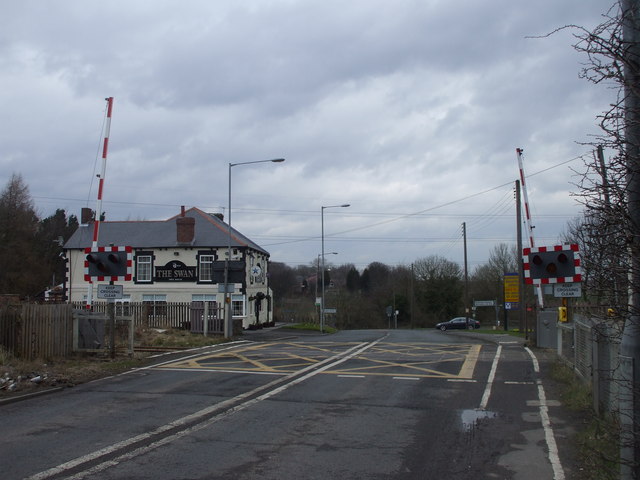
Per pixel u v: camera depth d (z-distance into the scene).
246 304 40.94
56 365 14.27
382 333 41.69
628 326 4.49
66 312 15.80
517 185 35.62
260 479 6.09
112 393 11.13
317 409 9.66
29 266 50.84
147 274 41.69
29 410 9.54
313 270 119.44
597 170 4.29
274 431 8.15
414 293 84.00
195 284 41.19
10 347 14.08
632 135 4.11
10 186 50.28
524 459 6.80
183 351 19.45
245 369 14.62
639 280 4.15
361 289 109.75
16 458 6.77
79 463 6.58
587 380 10.44
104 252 15.81
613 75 4.14
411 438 7.79
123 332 22.62
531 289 44.22
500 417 9.05
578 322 11.74
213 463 6.63
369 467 6.52
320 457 6.89
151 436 7.83
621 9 4.14
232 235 42.56
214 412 9.39
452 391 11.36
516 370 14.30
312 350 20.09
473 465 6.59
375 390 11.47
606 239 4.32
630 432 4.39
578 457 6.84
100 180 18.42
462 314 81.88
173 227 43.56
